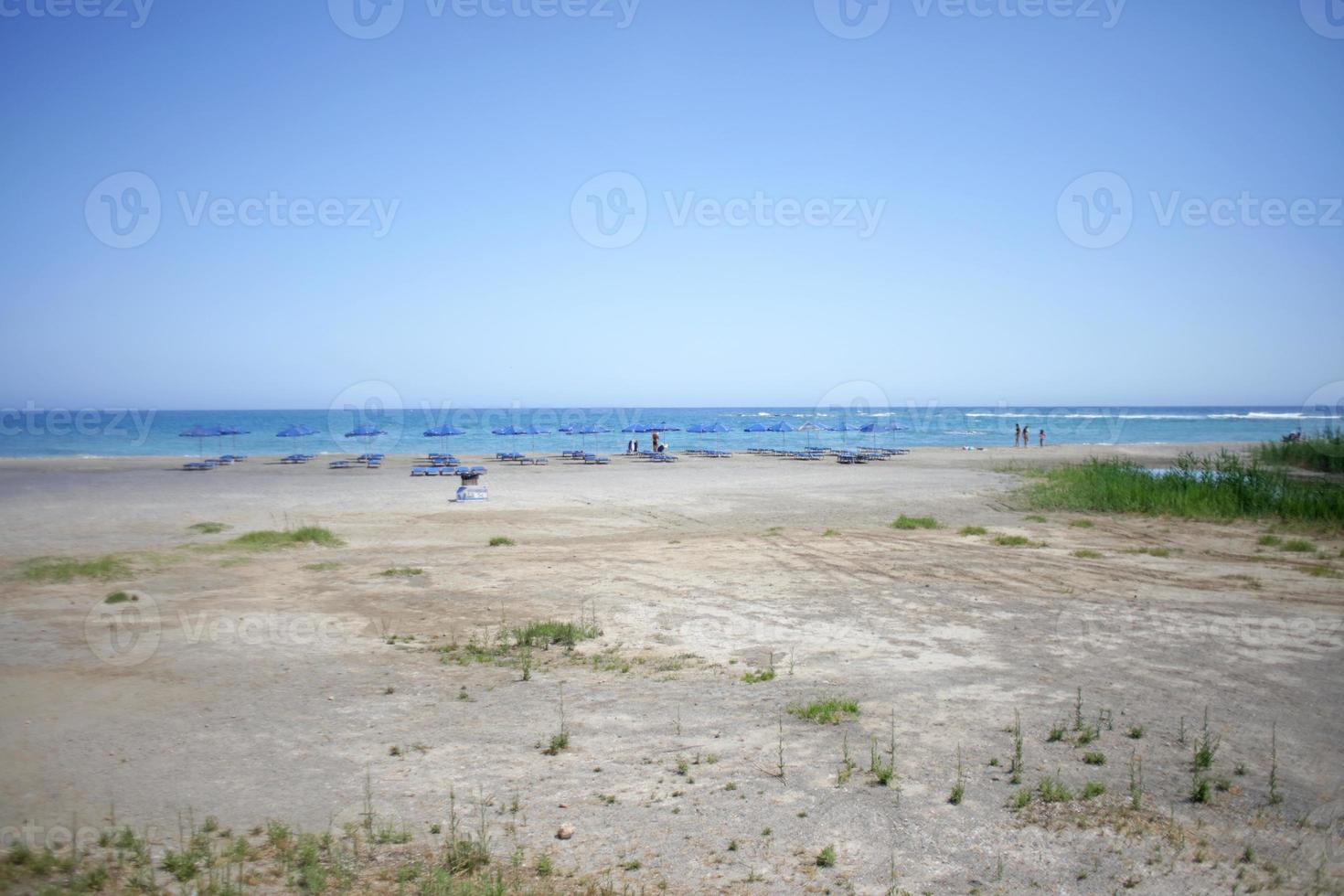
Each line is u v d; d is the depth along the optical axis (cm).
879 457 4750
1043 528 1961
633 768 651
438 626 1081
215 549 1645
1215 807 582
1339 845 534
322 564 1508
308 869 498
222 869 503
